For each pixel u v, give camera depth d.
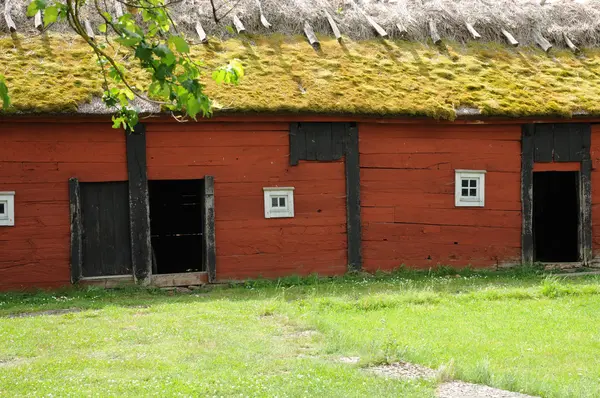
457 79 17.14
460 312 11.77
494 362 8.74
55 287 14.52
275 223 15.58
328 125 15.81
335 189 15.88
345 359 8.80
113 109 14.31
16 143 14.38
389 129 16.20
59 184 14.56
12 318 11.63
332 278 15.73
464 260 16.61
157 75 5.77
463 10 19.33
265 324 10.77
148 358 8.72
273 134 15.55
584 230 17.16
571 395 7.23
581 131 17.16
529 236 16.91
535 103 16.72
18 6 16.27
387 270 16.16
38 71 14.76
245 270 15.41
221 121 15.18
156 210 20.28
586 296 13.19
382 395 7.12
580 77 18.12
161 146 15.00
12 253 14.36
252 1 17.77
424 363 8.51
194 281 15.14
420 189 16.38
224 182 15.30
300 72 16.27
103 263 14.95
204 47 16.41
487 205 16.75
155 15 6.28
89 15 16.50
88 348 9.40
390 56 17.59
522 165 16.91
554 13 19.95
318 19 18.09
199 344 9.46
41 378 7.98
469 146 16.64
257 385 7.38
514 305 12.39
